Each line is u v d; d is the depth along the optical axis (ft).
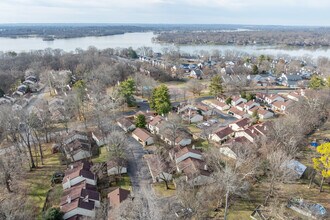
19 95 438.40
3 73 488.85
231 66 639.76
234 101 380.99
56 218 162.81
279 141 217.36
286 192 186.19
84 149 252.01
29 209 179.83
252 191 187.73
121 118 322.34
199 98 425.28
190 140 269.85
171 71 595.47
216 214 167.12
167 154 244.42
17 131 234.38
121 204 153.89
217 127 304.91
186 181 192.34
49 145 274.57
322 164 181.47
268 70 641.81
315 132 281.33
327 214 163.94
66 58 599.98
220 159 217.97
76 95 337.93
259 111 340.59
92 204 177.58
